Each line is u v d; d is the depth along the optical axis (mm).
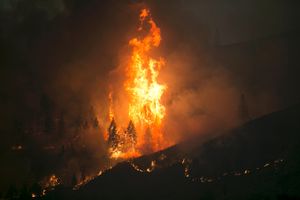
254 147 163875
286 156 151000
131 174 160375
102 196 149750
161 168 162625
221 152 165125
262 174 144125
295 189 116812
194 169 158625
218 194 139875
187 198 142500
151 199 145500
